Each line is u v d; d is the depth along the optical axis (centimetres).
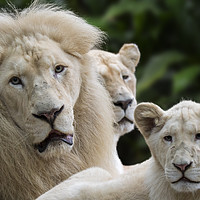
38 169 1029
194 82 2491
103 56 1277
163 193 877
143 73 2519
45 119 959
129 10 2608
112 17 2577
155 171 893
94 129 1098
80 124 1088
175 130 853
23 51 1018
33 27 1064
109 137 1127
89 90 1103
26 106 983
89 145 1092
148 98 2478
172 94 2422
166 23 2722
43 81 983
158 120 898
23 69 993
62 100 977
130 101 1202
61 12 1114
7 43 1039
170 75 2589
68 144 978
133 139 2370
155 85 2559
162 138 872
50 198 922
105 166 1117
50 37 1064
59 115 963
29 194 1020
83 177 977
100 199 902
